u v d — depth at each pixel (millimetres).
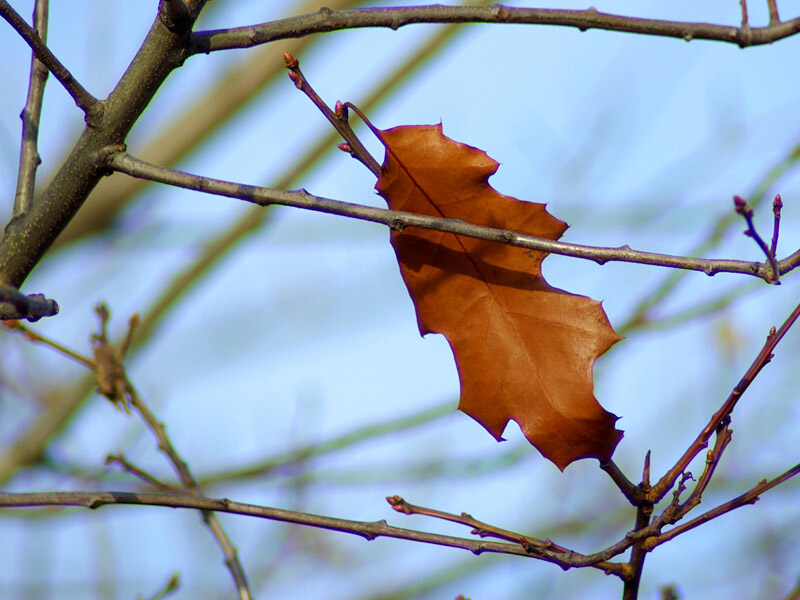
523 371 3953
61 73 3953
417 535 3967
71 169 3973
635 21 3932
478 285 3957
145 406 4102
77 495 3963
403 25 3943
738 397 3951
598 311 3951
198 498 3969
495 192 3951
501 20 3934
